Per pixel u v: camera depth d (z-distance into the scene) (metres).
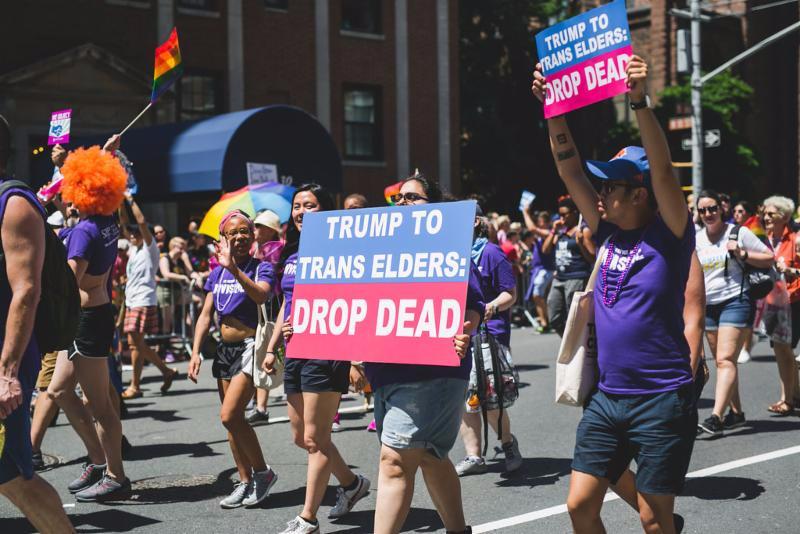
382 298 4.15
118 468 6.09
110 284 6.12
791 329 8.45
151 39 21.50
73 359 5.91
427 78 26.34
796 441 7.43
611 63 3.87
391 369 4.11
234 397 5.77
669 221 3.66
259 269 5.79
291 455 7.41
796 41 44.16
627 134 35.44
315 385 5.04
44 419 7.10
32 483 3.83
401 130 25.83
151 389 11.38
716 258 7.77
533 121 34.12
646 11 40.44
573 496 3.74
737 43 43.22
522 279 18.69
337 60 24.61
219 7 22.59
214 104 22.64
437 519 5.57
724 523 5.36
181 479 6.68
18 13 19.59
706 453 7.09
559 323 11.50
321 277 4.34
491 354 6.42
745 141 36.06
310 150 18.38
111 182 5.90
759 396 9.56
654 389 3.66
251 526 5.48
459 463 6.66
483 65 33.19
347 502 5.65
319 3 24.25
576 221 11.23
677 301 3.71
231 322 5.89
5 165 4.00
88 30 20.55
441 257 4.04
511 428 8.25
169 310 13.88
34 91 19.27
